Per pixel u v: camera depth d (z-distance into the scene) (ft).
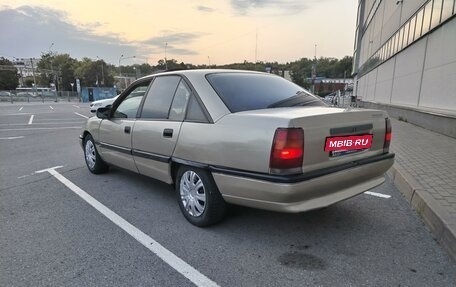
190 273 9.06
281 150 9.21
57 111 87.51
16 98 181.47
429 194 13.57
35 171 20.39
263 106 11.55
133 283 8.64
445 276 8.78
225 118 10.75
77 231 11.76
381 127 11.94
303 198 9.59
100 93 192.24
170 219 12.70
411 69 50.67
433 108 39.83
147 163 13.94
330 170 10.00
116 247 10.56
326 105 12.98
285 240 10.91
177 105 12.67
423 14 44.68
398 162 20.04
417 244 10.59
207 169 10.99
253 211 13.28
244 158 9.93
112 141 16.29
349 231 11.57
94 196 15.46
